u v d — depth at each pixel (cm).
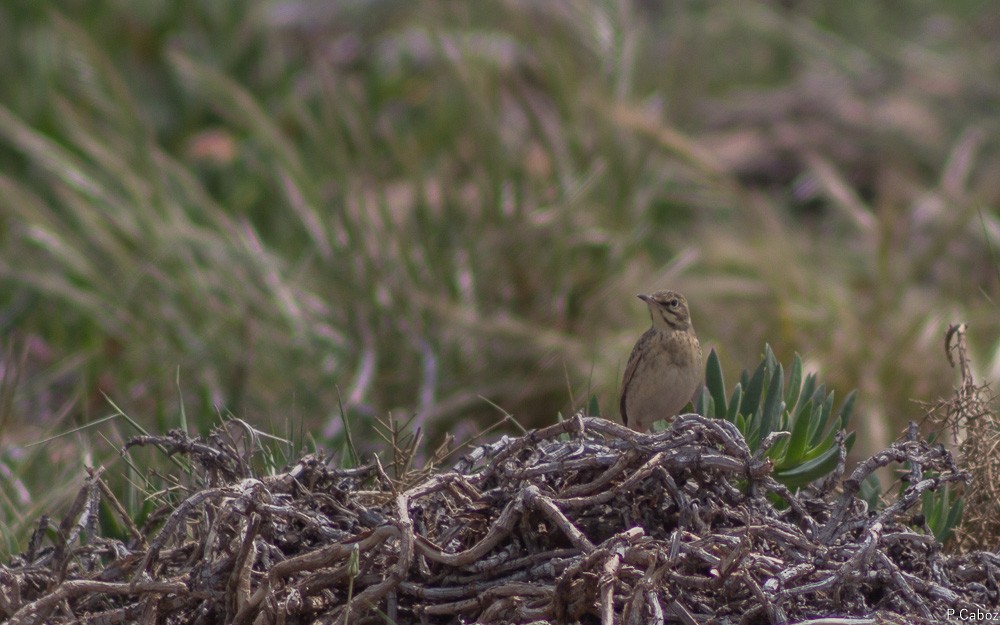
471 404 1118
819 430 689
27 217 1386
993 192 1677
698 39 2056
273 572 531
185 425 733
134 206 1388
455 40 1631
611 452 572
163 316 1252
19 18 1781
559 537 565
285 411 1110
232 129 1761
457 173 1508
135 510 696
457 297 1250
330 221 1340
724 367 1127
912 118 1975
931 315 1248
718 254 1395
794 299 1315
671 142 1416
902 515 613
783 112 2017
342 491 597
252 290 1291
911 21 2302
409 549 525
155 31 1862
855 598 533
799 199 1797
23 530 765
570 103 1504
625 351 1183
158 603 551
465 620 544
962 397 705
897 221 1639
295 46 2019
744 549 514
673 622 527
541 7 1773
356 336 1209
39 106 1650
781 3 2325
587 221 1344
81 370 1195
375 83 1833
